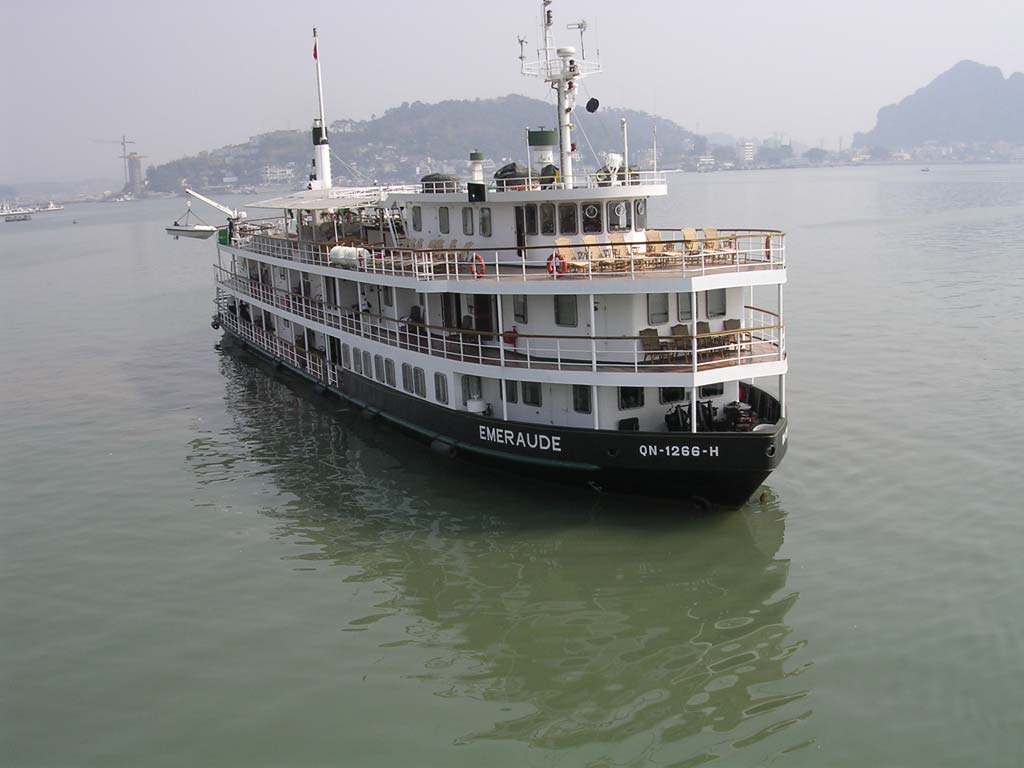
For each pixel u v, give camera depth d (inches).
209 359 2423.7
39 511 1381.6
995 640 919.7
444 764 784.9
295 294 2031.3
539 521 1240.2
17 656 978.7
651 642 955.3
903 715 819.4
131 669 944.3
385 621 1018.1
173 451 1638.8
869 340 2186.3
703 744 797.2
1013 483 1290.6
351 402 1788.9
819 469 1379.2
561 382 1236.5
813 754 778.2
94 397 2064.5
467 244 1526.8
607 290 1200.8
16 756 818.2
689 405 1250.6
